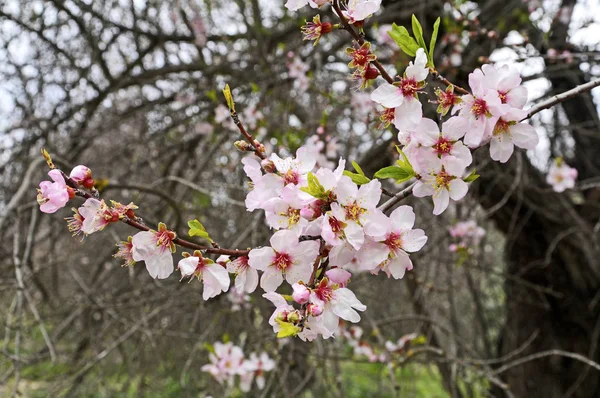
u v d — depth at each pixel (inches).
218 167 149.9
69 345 184.1
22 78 143.3
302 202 38.6
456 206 145.0
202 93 153.7
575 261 141.6
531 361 150.3
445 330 131.3
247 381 106.0
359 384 256.8
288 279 39.2
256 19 146.6
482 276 200.2
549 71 117.2
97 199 40.7
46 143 142.5
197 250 40.8
